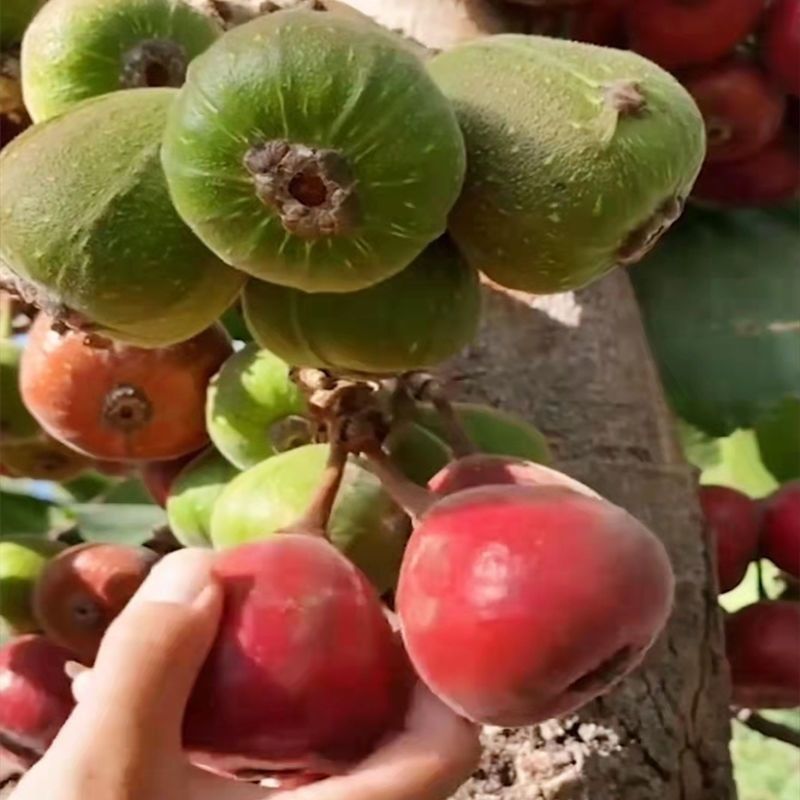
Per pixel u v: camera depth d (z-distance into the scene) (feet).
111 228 1.14
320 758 1.14
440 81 1.18
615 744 1.39
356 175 1.07
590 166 1.13
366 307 1.16
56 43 1.33
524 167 1.14
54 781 1.14
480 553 1.10
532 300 1.58
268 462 1.34
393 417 1.24
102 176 1.14
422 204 1.09
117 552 1.67
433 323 1.17
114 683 1.14
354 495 1.28
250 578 1.15
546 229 1.14
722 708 1.47
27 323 1.73
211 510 1.49
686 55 1.67
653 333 1.74
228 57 1.08
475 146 1.14
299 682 1.12
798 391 1.71
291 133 1.07
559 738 1.39
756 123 1.70
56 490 2.29
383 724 1.16
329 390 1.24
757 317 1.73
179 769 1.16
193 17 1.35
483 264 1.18
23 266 1.15
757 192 1.78
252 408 1.42
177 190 1.10
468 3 1.64
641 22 1.66
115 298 1.15
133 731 1.13
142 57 1.33
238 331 1.59
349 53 1.08
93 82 1.33
